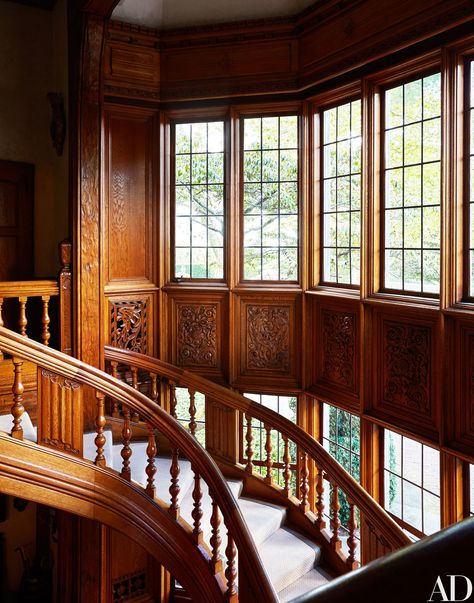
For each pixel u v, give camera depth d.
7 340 3.99
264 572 3.90
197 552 4.39
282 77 6.55
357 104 6.08
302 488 5.50
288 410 6.87
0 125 6.35
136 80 6.70
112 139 6.64
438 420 4.97
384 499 5.82
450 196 4.86
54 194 6.60
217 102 6.82
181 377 5.81
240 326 6.91
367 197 5.79
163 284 7.04
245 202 6.94
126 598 5.33
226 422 6.00
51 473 4.18
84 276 5.64
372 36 5.51
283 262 6.82
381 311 5.69
